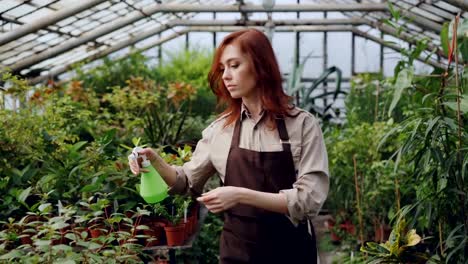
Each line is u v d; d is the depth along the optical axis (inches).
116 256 81.7
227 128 79.7
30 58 323.3
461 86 109.0
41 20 257.4
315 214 71.9
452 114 114.6
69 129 172.7
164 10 326.0
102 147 130.1
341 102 418.9
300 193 70.9
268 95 73.8
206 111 329.1
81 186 122.9
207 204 69.8
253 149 76.2
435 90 121.5
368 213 173.0
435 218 108.4
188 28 419.8
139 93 252.7
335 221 211.6
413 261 96.8
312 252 78.0
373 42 412.5
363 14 386.6
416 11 304.2
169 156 131.9
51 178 117.5
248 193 69.7
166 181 80.3
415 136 101.3
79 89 250.5
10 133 133.7
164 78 357.4
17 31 258.1
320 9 340.5
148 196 77.8
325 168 72.9
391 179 153.5
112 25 322.3
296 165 74.7
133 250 86.0
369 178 169.0
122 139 177.9
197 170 81.7
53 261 76.2
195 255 156.1
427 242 127.3
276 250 76.1
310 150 73.9
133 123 186.4
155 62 398.9
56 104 195.0
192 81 347.6
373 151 166.2
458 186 99.4
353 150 177.6
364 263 99.7
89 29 323.3
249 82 73.6
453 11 275.0
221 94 79.7
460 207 102.3
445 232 111.1
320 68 420.8
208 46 398.9
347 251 187.9
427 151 97.0
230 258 77.9
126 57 354.0
